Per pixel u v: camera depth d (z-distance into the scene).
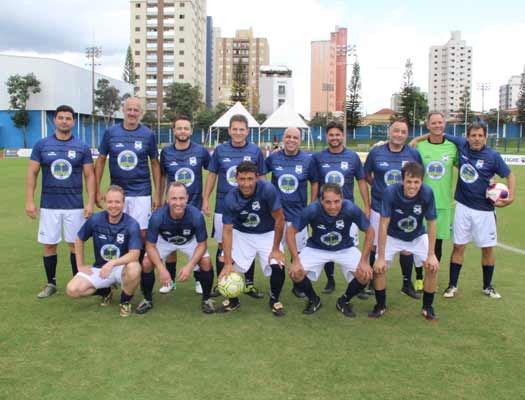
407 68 59.88
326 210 4.52
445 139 5.54
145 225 5.49
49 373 3.33
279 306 4.64
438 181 5.52
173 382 3.21
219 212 5.57
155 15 81.50
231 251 4.80
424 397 3.04
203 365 3.46
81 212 5.30
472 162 5.18
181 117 5.46
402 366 3.48
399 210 4.66
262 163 5.62
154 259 4.65
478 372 3.39
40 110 48.25
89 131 55.75
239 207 4.70
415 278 6.10
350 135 58.28
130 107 5.29
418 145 5.69
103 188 16.31
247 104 69.50
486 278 5.27
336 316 4.61
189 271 4.56
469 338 4.02
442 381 3.25
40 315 4.50
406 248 4.88
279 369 3.41
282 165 5.61
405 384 3.21
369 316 4.58
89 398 3.00
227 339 3.96
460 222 5.24
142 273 4.68
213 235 5.77
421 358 3.62
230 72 117.94
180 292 5.41
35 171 5.16
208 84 108.81
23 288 5.37
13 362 3.49
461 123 60.97
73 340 3.90
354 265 4.71
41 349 3.72
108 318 4.46
